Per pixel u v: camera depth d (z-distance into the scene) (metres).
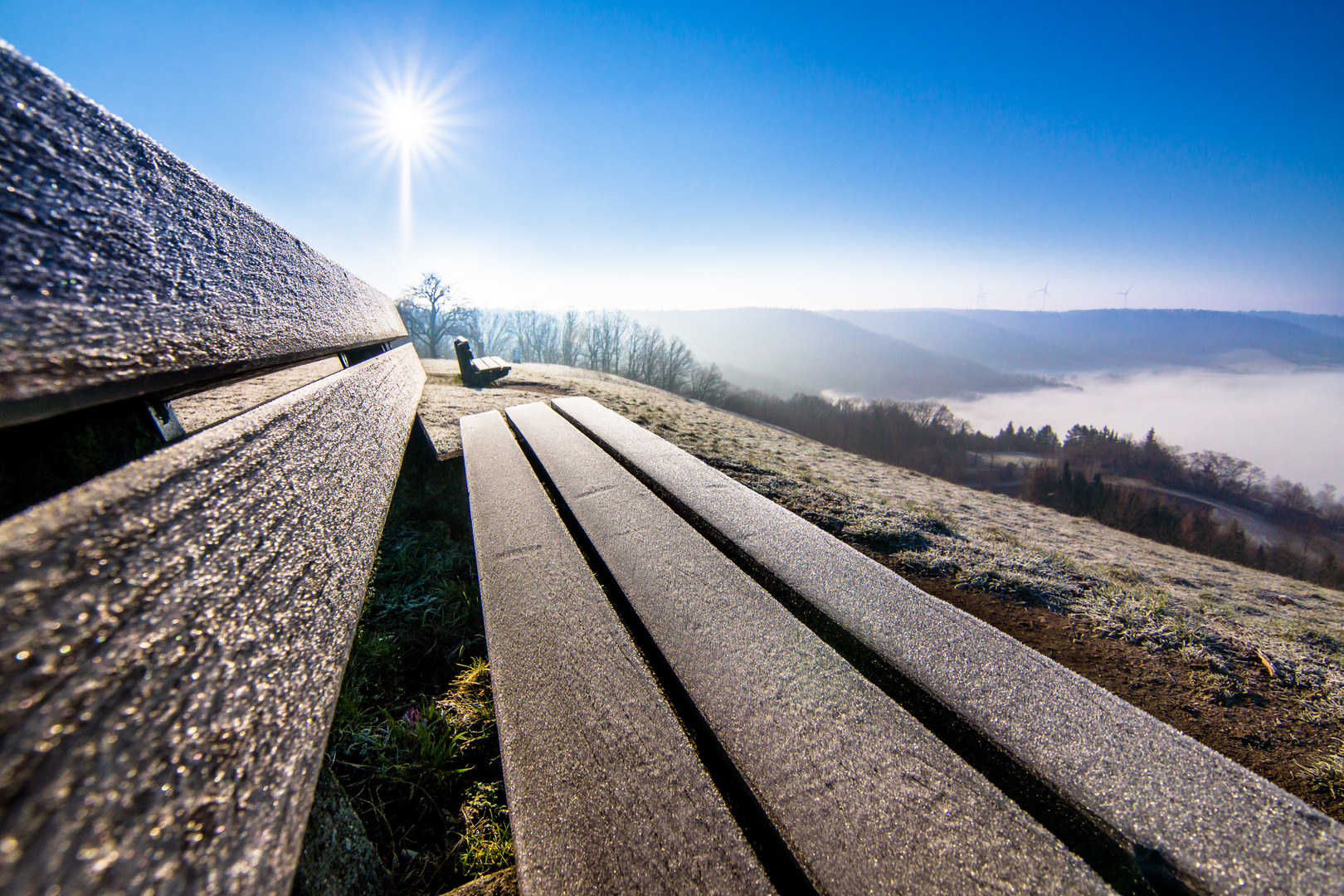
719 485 1.39
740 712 0.61
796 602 0.83
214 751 0.33
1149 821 0.47
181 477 0.40
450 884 1.10
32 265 0.32
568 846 0.50
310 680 0.46
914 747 0.56
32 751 0.22
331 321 0.93
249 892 0.30
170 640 0.33
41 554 0.27
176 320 0.46
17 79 0.37
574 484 1.42
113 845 0.23
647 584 0.90
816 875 0.45
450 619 2.04
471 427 2.31
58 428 0.41
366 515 0.80
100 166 0.44
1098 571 4.07
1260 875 0.43
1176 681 2.31
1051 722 0.58
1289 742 1.97
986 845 0.47
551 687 0.70
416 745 1.43
